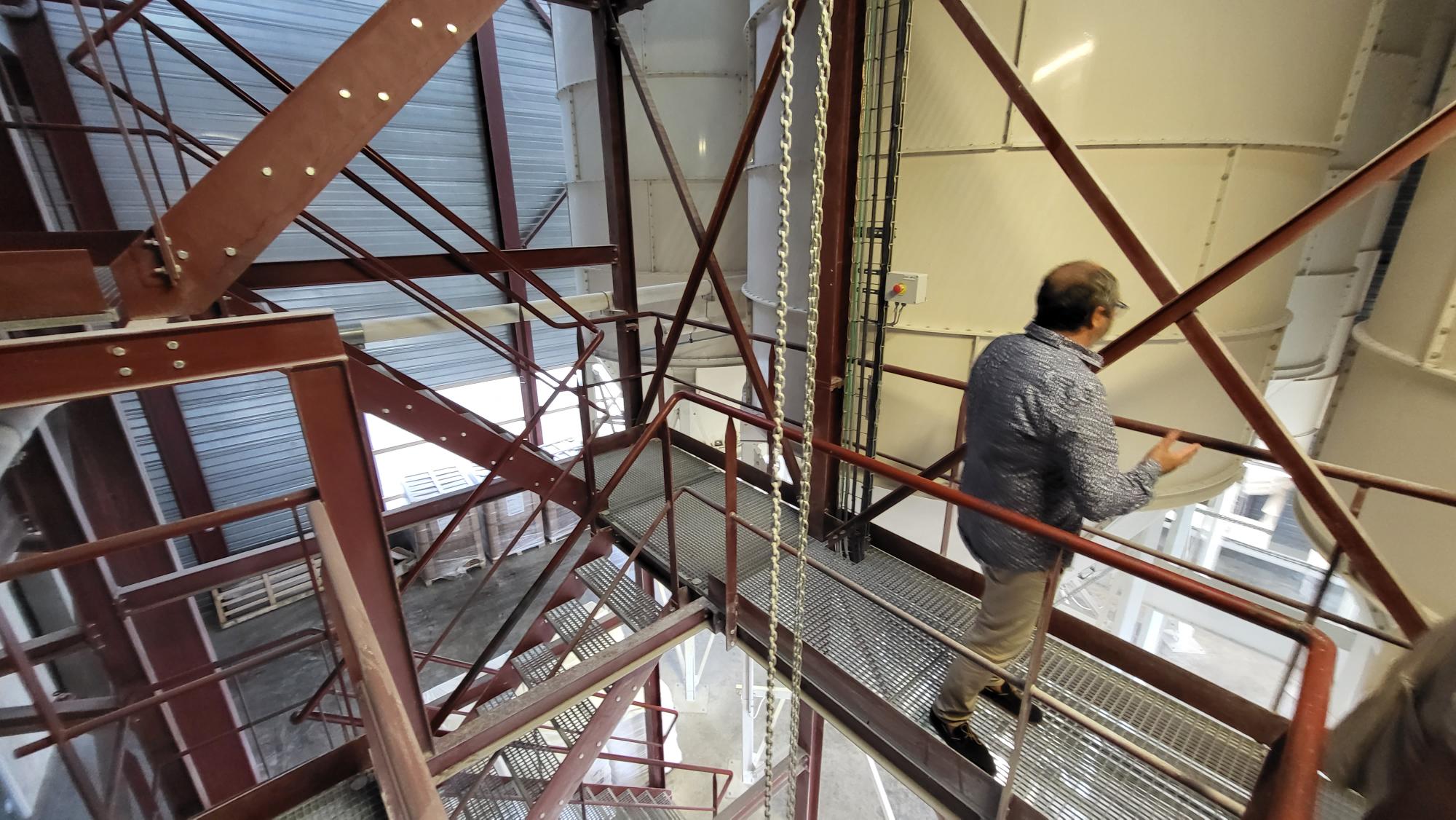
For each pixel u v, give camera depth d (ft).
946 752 6.81
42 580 10.23
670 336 13.57
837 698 8.26
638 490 14.28
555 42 23.39
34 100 17.85
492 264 13.76
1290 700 23.91
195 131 21.68
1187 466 12.35
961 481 6.31
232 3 21.63
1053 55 9.89
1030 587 5.81
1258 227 10.71
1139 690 7.56
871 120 10.46
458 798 13.98
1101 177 10.27
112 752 9.31
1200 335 6.46
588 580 11.70
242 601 25.36
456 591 28.12
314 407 5.57
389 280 12.74
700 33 20.84
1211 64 9.61
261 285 12.09
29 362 4.19
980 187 10.92
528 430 12.28
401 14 5.68
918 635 8.85
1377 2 10.14
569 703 8.93
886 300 10.85
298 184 5.67
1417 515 9.65
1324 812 3.57
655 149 22.35
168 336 4.68
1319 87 10.21
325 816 6.67
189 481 23.36
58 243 10.39
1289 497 26.07
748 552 11.39
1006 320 11.46
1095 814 6.09
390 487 29.19
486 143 27.63
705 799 20.88
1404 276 10.11
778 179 14.48
